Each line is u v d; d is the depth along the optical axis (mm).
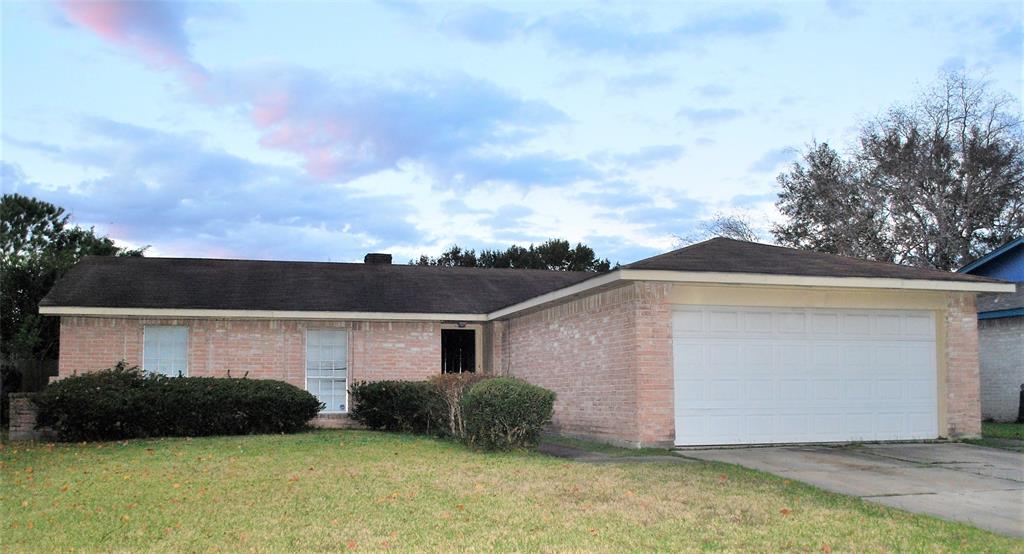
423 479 11352
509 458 13422
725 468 12125
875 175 37688
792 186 40781
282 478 11500
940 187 36312
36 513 9453
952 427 16031
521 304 19328
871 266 16188
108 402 16734
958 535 8359
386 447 15125
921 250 36062
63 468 12719
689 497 9992
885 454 13906
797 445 15070
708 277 14469
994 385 23312
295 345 21219
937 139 36438
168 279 22141
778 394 15266
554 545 7918
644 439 14445
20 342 24953
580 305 17219
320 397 21328
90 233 35375
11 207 34469
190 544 8031
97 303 19797
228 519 9016
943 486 10977
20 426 17641
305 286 22609
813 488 10656
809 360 15508
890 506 9750
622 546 7898
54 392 16750
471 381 16031
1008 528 8773
